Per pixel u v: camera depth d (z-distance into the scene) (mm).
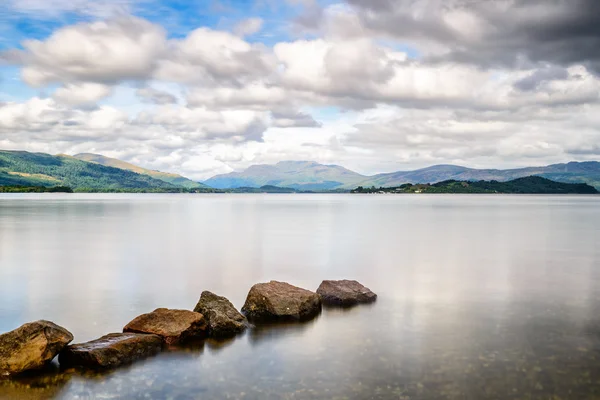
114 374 12055
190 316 14992
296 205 163750
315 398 10797
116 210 109938
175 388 11305
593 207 141750
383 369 12414
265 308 17281
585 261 32094
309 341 14656
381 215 96812
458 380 11719
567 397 10820
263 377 11938
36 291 22359
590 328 16094
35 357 12141
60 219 75812
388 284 23938
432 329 15945
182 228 60469
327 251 37531
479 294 21516
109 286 23531
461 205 163500
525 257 34219
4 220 72562
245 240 45844
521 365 12664
